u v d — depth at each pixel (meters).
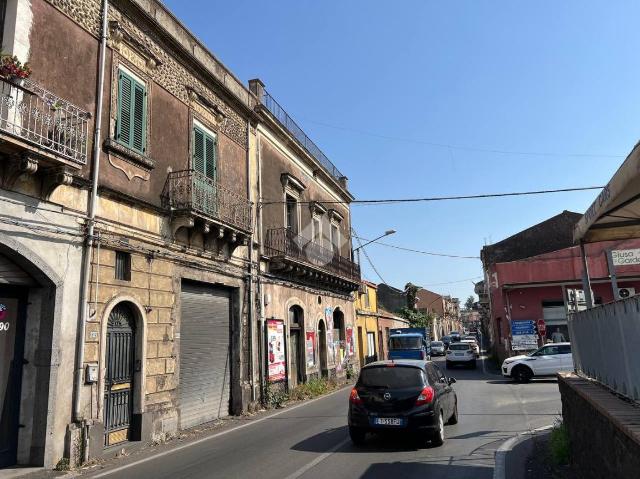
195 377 13.56
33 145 8.06
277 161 20.22
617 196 5.47
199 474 7.75
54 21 9.59
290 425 12.38
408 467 7.65
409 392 9.27
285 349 18.83
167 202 12.62
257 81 19.16
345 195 30.02
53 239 9.06
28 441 8.59
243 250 16.48
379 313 40.91
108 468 8.74
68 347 9.20
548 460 7.79
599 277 28.08
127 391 10.83
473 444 9.32
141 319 11.25
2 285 8.62
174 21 13.92
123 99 11.36
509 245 38.72
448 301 106.88
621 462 4.34
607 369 6.00
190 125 14.07
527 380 21.67
